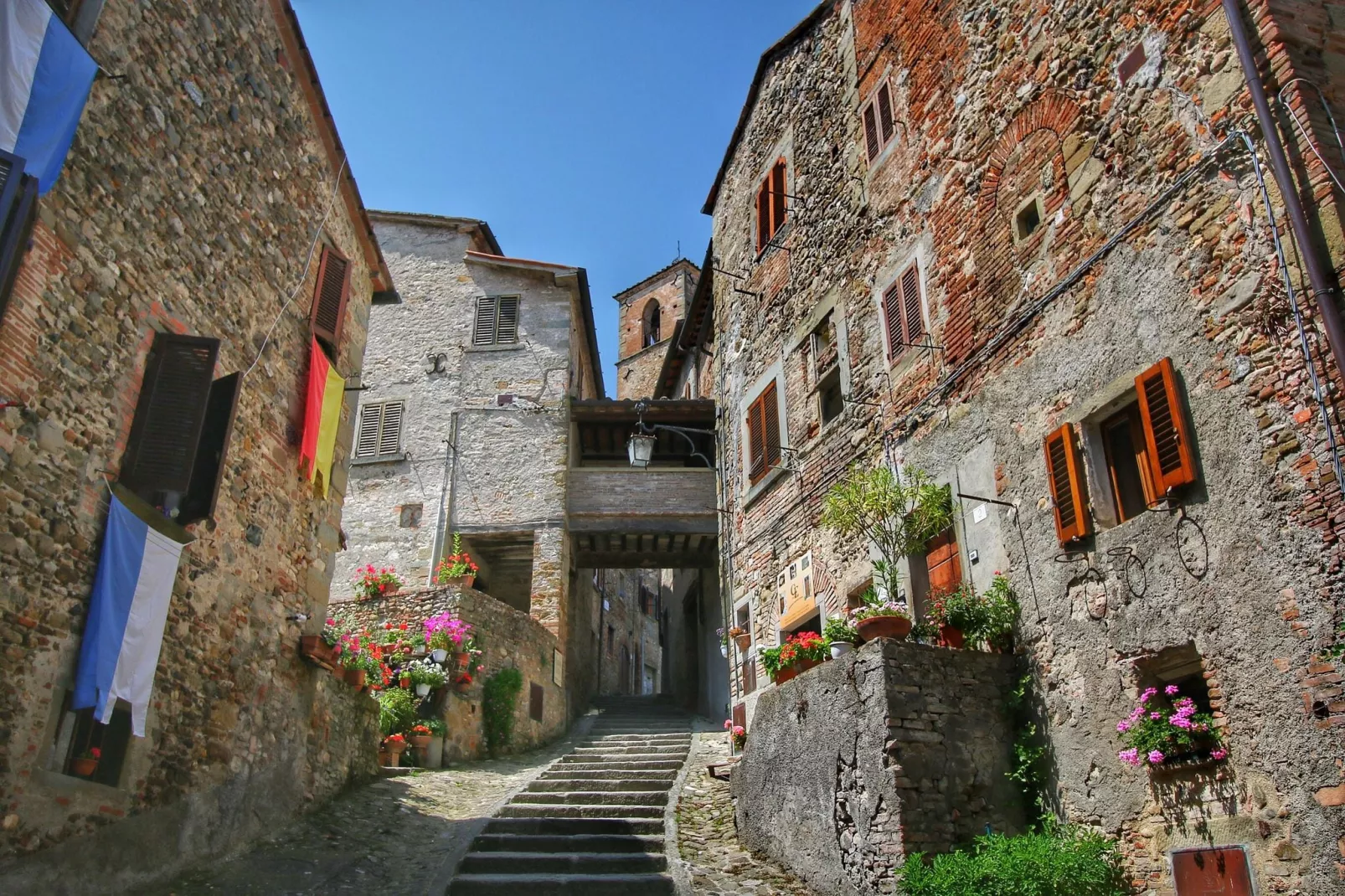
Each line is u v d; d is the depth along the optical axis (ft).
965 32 33.83
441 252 72.69
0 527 19.70
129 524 23.21
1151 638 21.94
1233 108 22.06
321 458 34.04
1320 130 20.15
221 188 28.53
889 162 37.70
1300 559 18.78
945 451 31.14
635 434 54.75
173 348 25.25
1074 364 25.79
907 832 22.93
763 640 43.14
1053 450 25.57
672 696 76.54
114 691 21.80
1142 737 21.12
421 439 66.23
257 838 27.68
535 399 66.44
